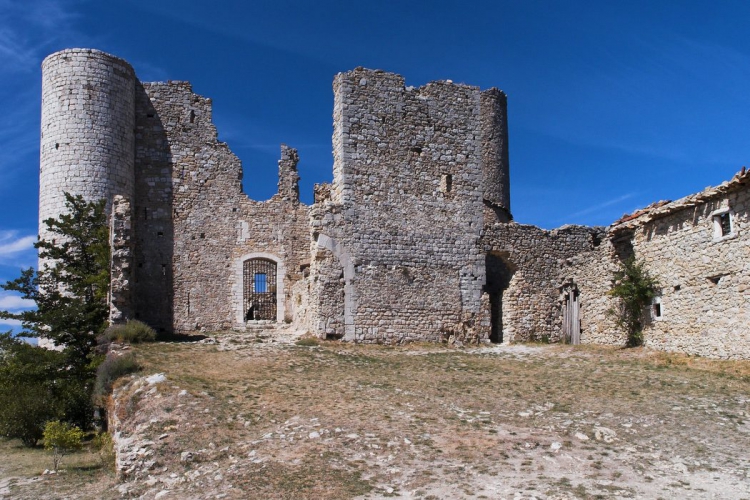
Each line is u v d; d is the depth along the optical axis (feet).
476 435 52.54
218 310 115.34
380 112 107.34
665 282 88.22
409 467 46.34
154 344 90.84
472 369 81.56
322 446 50.67
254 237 119.14
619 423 55.88
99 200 107.55
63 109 110.11
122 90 113.70
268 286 120.47
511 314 110.32
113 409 66.39
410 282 104.83
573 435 52.60
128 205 96.37
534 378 75.15
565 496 40.70
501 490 41.86
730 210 78.69
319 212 102.47
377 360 87.66
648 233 91.86
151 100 117.50
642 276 91.09
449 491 41.98
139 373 73.87
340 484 43.75
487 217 140.26
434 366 83.71
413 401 63.52
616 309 96.99
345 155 104.42
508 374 77.97
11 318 94.48
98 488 53.06
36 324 95.61
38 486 55.26
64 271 106.01
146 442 54.03
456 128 111.55
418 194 107.55
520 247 112.16
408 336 103.50
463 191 110.32
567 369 80.79
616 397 64.49
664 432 53.42
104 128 110.52
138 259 112.68
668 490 41.75
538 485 42.60
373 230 104.27
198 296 114.73
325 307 100.63
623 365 81.61
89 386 84.69
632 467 45.88
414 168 107.96
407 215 106.42
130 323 93.40
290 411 59.82
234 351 88.84
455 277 107.45
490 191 155.02
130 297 98.02
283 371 77.30
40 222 111.04
